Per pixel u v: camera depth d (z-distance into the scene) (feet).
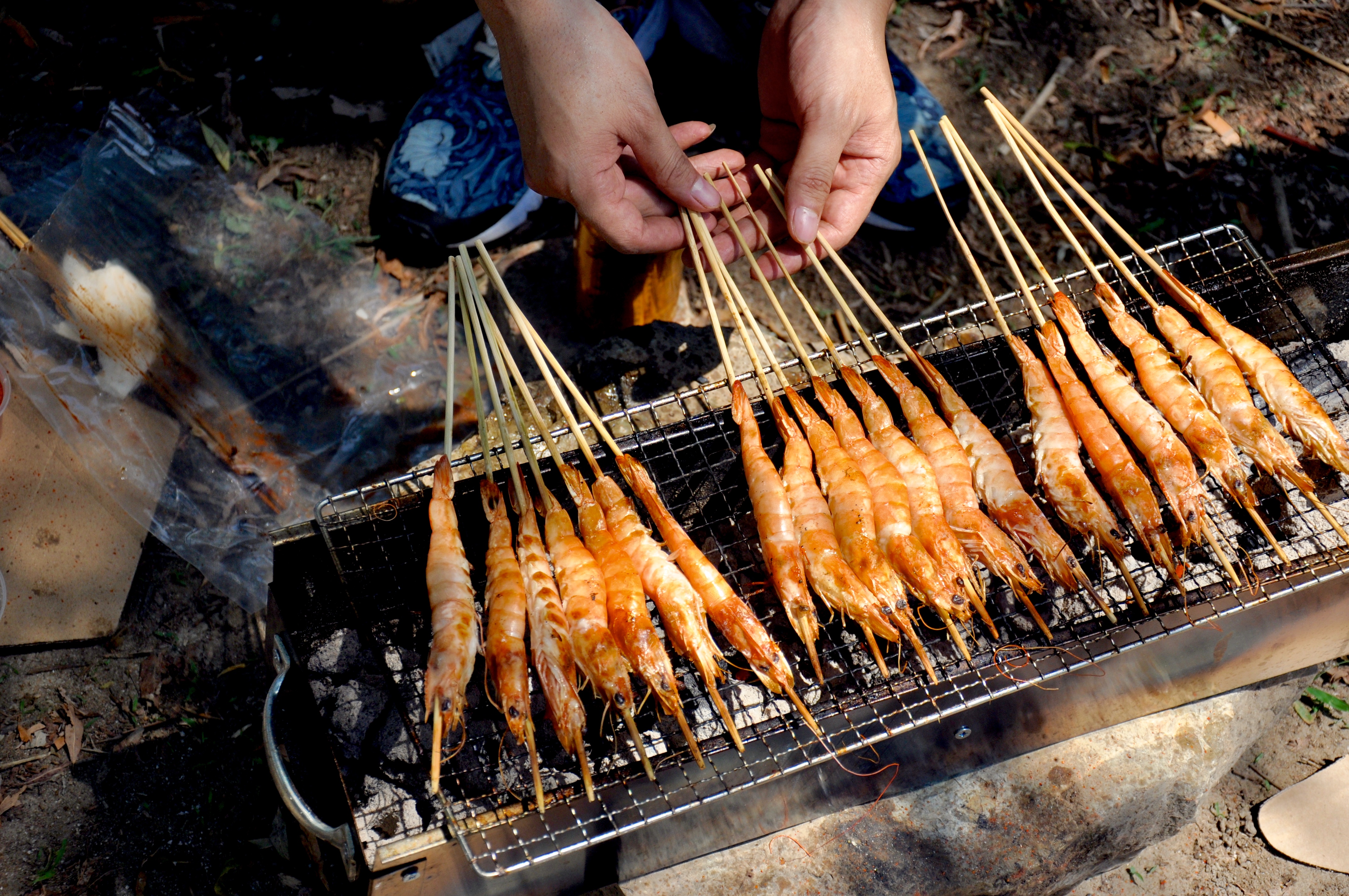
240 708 3.10
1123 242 3.90
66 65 3.93
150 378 3.22
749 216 2.81
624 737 2.49
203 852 2.95
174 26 4.09
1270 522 2.60
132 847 2.95
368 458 3.37
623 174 2.68
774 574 2.39
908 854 2.61
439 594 2.35
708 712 2.50
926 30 4.56
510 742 2.49
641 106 2.48
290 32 4.15
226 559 3.21
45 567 3.00
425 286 3.65
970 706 2.31
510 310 2.56
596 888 2.56
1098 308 2.77
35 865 2.91
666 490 2.68
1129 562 2.60
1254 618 2.48
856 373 2.58
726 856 2.60
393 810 2.42
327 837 2.34
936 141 3.74
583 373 2.84
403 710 2.38
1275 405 2.52
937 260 3.84
